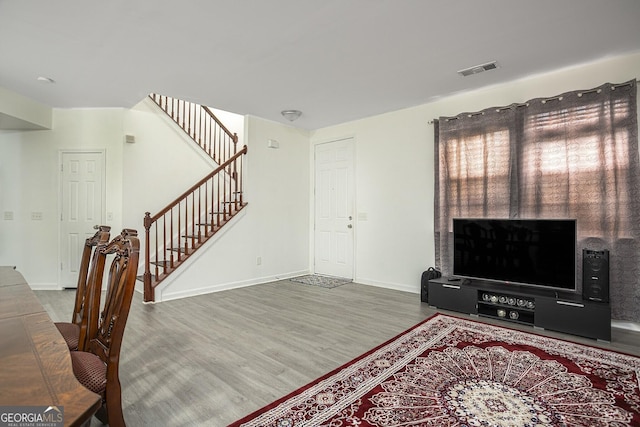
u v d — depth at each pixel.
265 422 1.73
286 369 2.32
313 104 4.50
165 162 5.12
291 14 2.43
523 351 2.62
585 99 3.21
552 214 3.38
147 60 3.17
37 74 3.48
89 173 4.68
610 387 2.07
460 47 2.94
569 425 1.71
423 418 1.77
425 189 4.49
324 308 3.80
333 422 1.73
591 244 3.17
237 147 6.03
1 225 4.55
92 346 1.56
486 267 3.60
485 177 3.83
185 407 1.87
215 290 4.61
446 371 2.29
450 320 3.37
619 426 1.69
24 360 0.95
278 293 4.52
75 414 0.68
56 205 4.63
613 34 2.72
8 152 4.56
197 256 4.45
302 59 3.16
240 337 2.91
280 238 5.47
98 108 4.68
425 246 4.48
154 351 2.61
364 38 2.77
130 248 1.31
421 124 4.54
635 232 2.98
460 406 1.88
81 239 4.66
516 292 3.31
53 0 2.24
